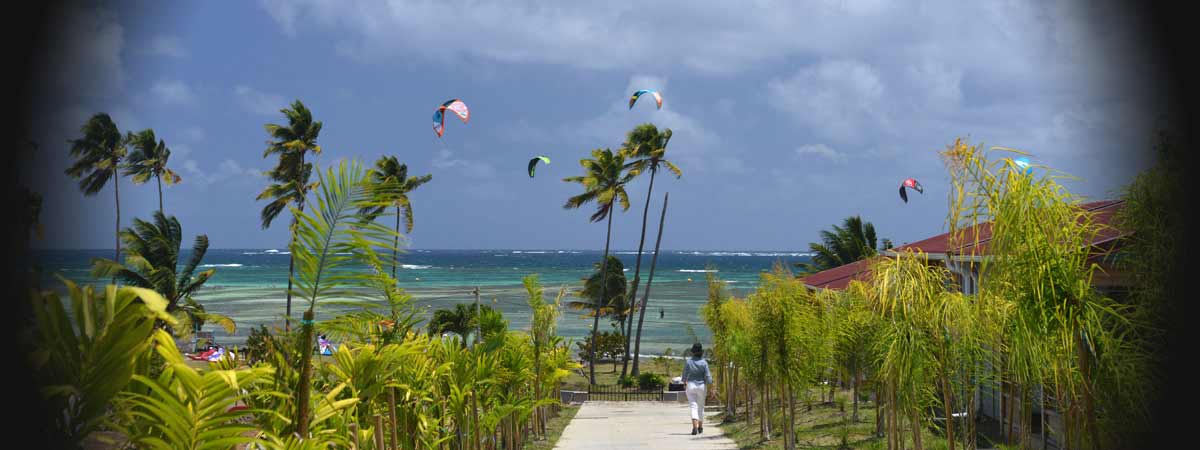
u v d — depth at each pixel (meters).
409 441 8.55
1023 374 6.55
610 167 45.25
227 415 4.36
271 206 45.41
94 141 52.12
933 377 8.52
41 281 3.90
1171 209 6.38
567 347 18.89
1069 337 5.71
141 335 4.00
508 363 13.88
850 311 12.88
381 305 7.99
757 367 15.66
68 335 3.91
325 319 5.62
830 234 46.72
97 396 3.94
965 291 10.38
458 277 143.62
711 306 22.84
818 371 14.23
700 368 18.33
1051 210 5.74
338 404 5.79
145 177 56.16
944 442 11.63
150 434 4.42
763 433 15.73
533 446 16.09
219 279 131.50
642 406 27.12
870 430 14.53
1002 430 11.51
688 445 16.09
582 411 25.12
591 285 53.88
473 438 10.83
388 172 49.75
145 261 31.42
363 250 5.32
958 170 6.16
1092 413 5.81
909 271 8.01
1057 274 5.71
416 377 8.67
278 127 45.22
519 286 116.56
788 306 13.84
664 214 45.69
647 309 93.31
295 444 5.01
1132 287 6.66
